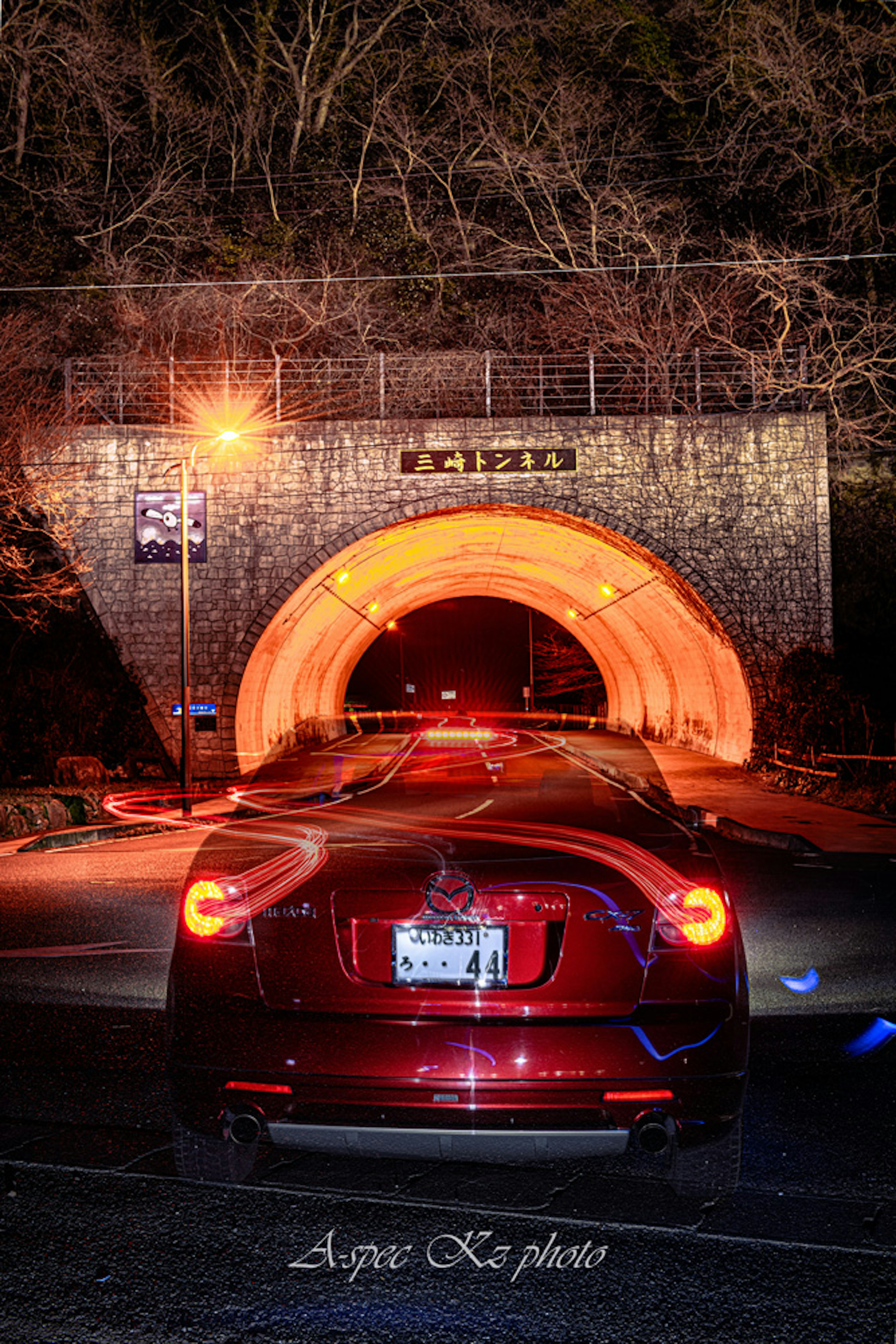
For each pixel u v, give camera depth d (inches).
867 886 405.4
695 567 994.1
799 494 1000.2
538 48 1530.5
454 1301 109.7
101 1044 209.8
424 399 1316.4
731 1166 136.3
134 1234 124.8
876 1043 213.0
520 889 133.2
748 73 1374.3
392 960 133.7
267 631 995.3
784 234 1398.9
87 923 339.9
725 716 1093.8
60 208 1480.1
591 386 1055.0
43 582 979.9
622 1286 112.7
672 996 129.8
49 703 909.2
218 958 135.5
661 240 1422.2
